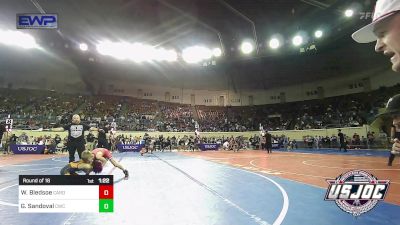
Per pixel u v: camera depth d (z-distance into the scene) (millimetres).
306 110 41656
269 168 12586
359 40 1273
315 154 22672
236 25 27984
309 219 4617
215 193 6832
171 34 30562
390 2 952
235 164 14742
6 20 26047
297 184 8141
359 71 37844
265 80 46344
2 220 4582
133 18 27547
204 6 24953
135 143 31562
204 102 48906
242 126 42375
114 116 40375
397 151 1798
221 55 31938
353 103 36219
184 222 4512
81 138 9328
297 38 27109
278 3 23766
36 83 41281
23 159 19453
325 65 40156
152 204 5695
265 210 5215
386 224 4320
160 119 42125
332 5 23047
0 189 7438
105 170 11750
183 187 7680
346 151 25219
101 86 45219
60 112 37938
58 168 12859
